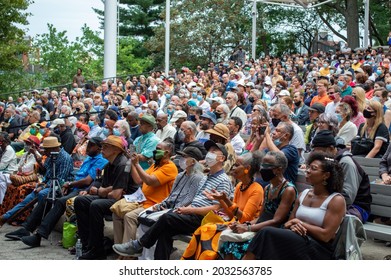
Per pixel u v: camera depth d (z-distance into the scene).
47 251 9.31
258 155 7.34
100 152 10.06
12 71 34.53
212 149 7.90
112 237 9.46
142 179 8.41
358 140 9.34
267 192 6.90
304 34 57.53
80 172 10.13
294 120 12.30
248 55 48.41
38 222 10.08
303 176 8.11
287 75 25.89
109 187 8.94
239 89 14.33
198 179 8.10
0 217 11.03
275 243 6.10
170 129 11.77
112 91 22.12
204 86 21.52
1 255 9.05
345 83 14.00
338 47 47.50
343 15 49.78
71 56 43.72
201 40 46.19
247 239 6.66
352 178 7.35
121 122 11.08
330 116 8.52
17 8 31.06
